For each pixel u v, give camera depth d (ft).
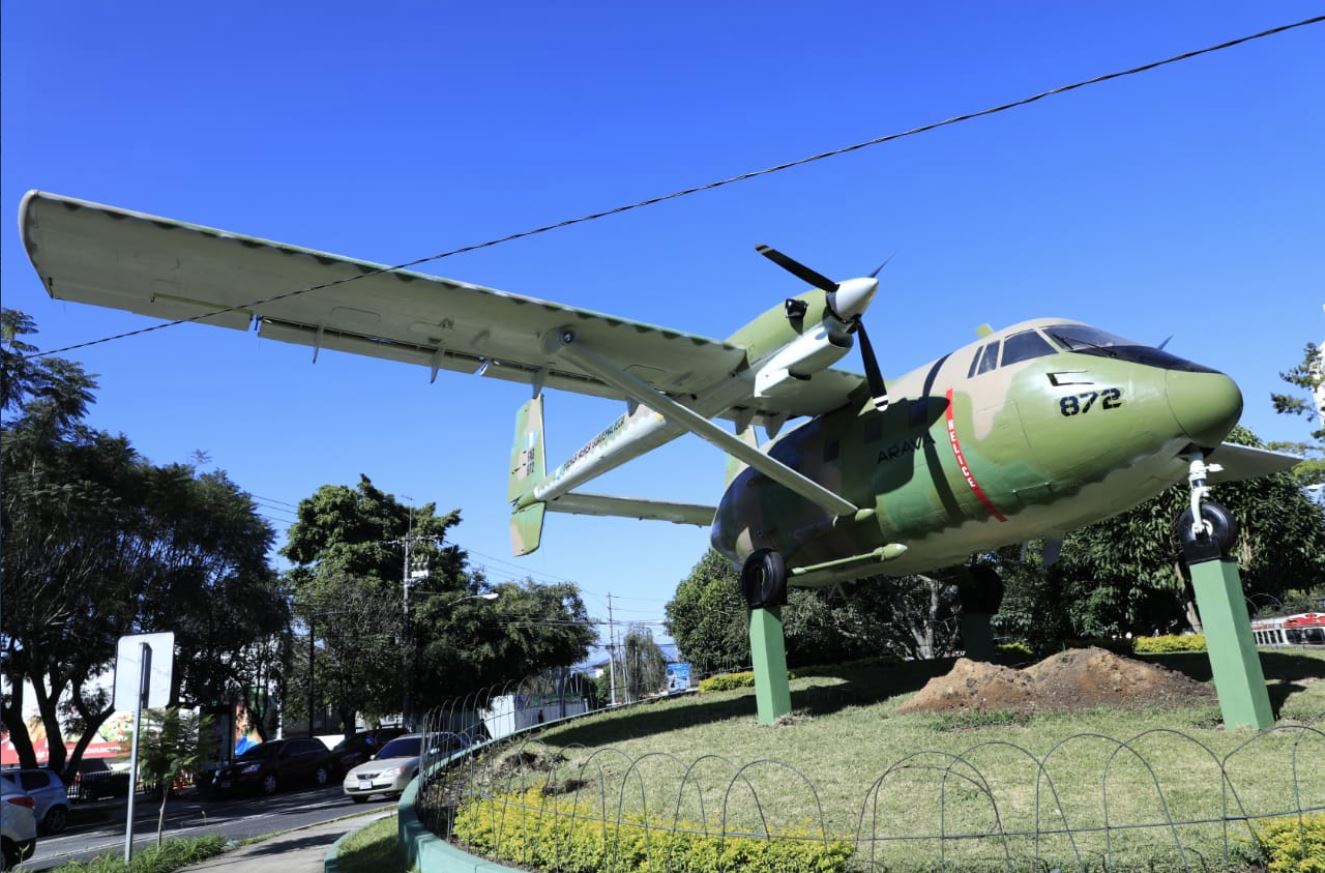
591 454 50.29
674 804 26.58
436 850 25.07
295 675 120.88
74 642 76.74
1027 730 30.07
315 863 36.09
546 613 163.63
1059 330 35.29
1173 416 30.19
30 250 29.50
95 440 80.94
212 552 91.20
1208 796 21.81
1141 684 32.99
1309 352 81.30
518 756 36.35
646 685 186.70
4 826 42.68
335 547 146.00
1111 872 17.44
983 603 47.65
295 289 33.37
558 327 37.27
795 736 33.94
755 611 39.37
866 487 39.83
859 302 34.53
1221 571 29.45
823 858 18.61
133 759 36.86
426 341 38.42
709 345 38.88
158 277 31.91
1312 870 15.96
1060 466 32.94
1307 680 35.22
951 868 18.30
